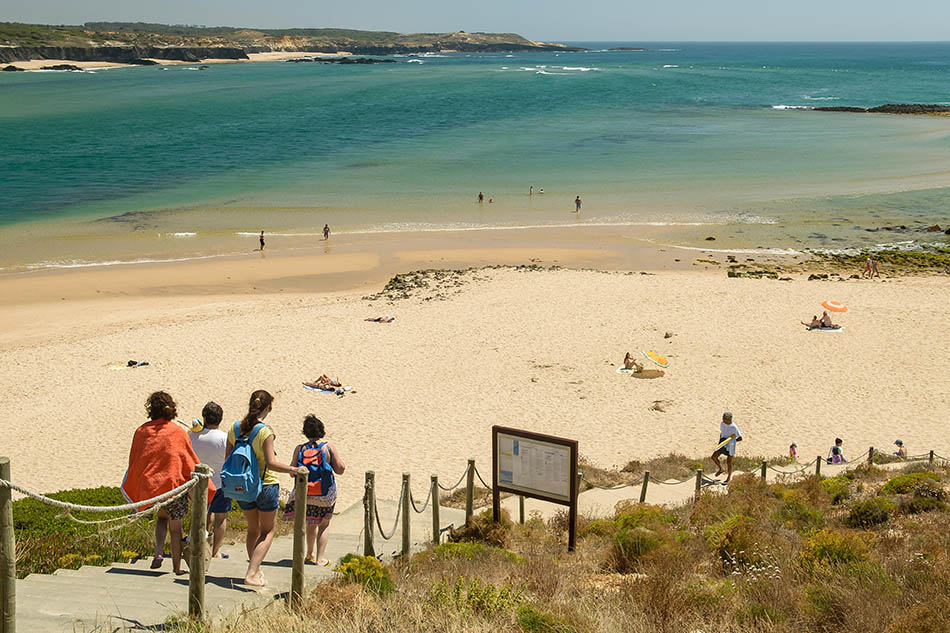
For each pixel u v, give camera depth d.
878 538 10.31
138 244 45.09
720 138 80.94
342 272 40.84
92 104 118.50
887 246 44.97
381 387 25.88
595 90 134.88
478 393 25.41
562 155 71.56
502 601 6.63
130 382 26.09
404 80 161.88
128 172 64.94
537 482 11.04
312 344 29.73
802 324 31.47
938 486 14.16
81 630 5.64
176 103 118.50
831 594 6.95
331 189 58.84
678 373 27.02
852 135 83.06
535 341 29.92
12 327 32.28
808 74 189.00
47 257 42.44
